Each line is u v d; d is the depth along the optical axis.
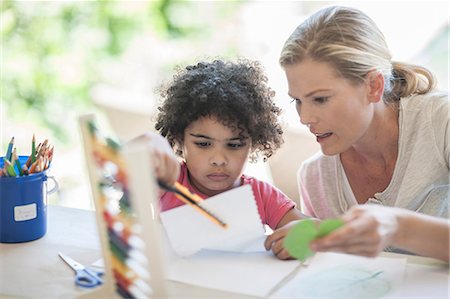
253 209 0.96
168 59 3.33
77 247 1.04
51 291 0.87
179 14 3.35
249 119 1.16
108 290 0.85
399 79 1.22
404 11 2.60
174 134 1.22
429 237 0.84
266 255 0.97
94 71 3.38
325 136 1.08
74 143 3.29
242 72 1.25
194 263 0.94
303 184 1.28
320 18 1.06
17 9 3.32
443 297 0.82
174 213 0.95
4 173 1.05
